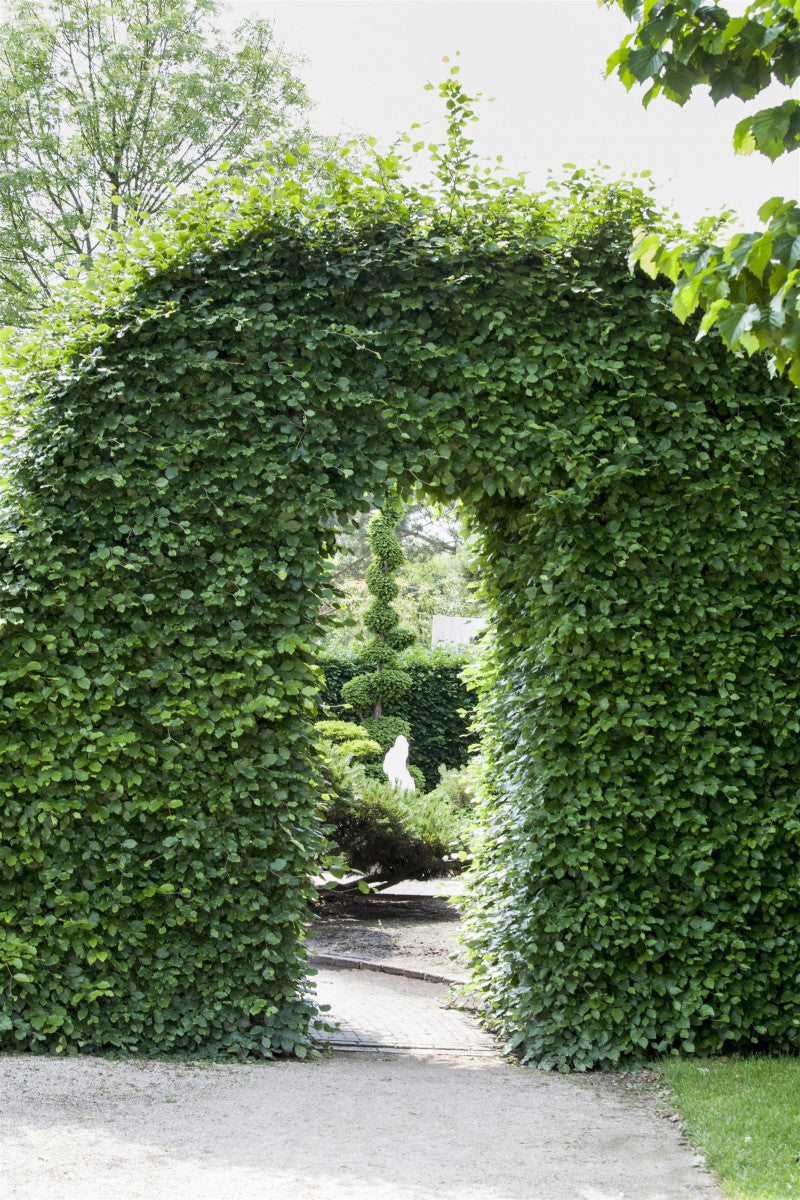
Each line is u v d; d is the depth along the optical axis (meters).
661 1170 3.45
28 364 4.95
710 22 3.14
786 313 2.96
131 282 4.93
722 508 5.12
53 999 4.64
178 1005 4.73
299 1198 3.08
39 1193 2.98
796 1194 3.12
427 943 8.48
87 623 4.79
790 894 5.02
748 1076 4.50
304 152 5.41
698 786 4.96
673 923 4.98
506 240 5.08
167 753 4.75
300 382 4.94
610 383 5.15
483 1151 3.61
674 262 3.27
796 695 5.09
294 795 4.92
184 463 4.88
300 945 4.92
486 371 4.94
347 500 4.94
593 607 5.11
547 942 5.03
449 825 9.98
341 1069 4.71
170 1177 3.19
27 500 4.75
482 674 6.40
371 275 5.04
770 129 2.94
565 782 5.07
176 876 4.72
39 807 4.62
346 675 14.77
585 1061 4.86
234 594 4.83
